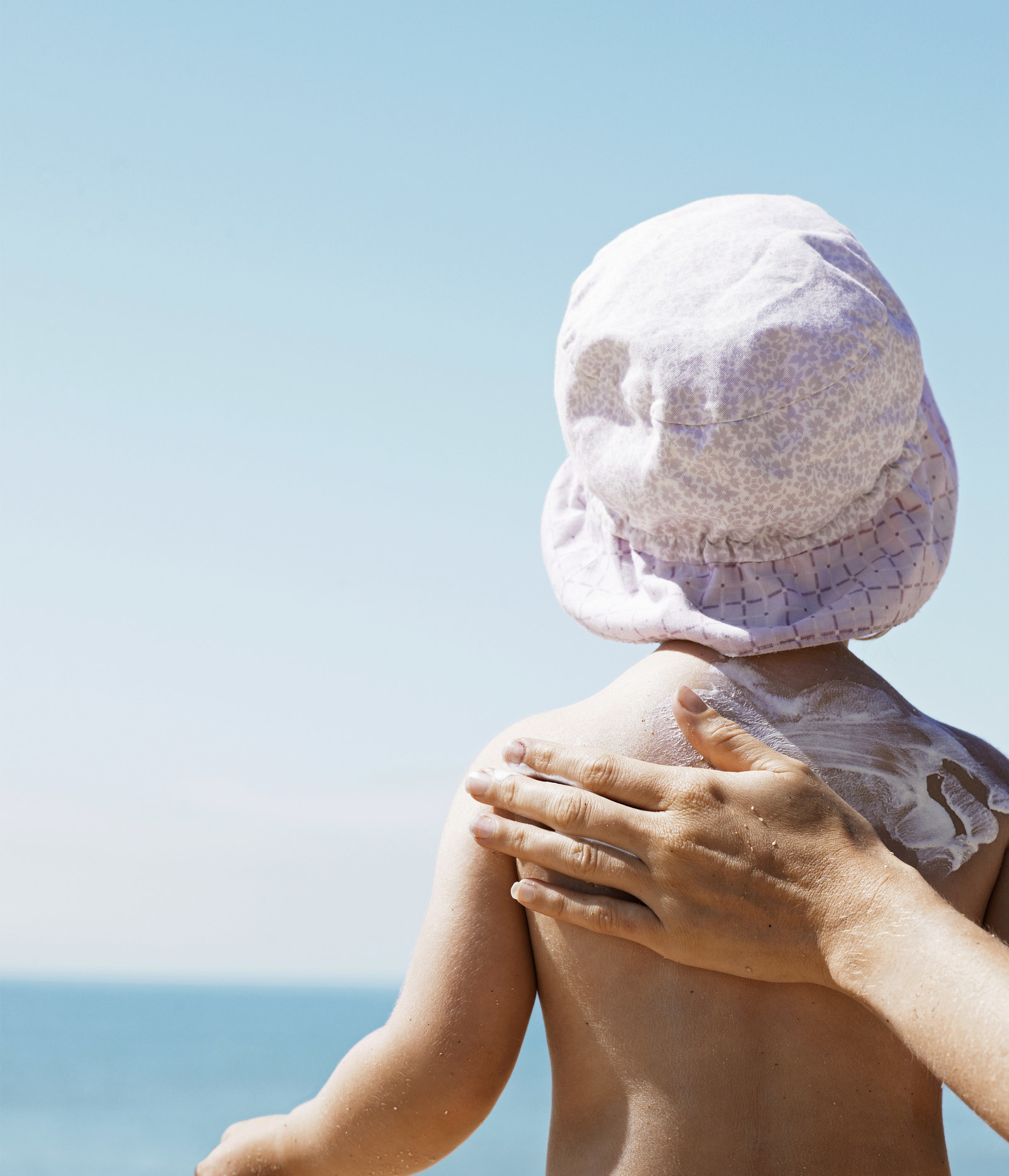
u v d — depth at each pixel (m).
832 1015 1.13
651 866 1.10
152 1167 34.12
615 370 1.27
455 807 1.31
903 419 1.24
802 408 1.18
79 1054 67.12
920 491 1.31
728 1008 1.12
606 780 1.13
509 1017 1.21
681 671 1.23
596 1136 1.15
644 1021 1.14
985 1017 0.92
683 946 1.10
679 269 1.25
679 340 1.19
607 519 1.34
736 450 1.18
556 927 1.19
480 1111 1.22
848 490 1.22
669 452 1.20
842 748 1.20
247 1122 1.45
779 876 1.06
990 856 1.22
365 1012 121.88
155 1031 88.88
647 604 1.28
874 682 1.26
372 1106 1.24
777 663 1.23
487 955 1.21
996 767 1.27
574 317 1.33
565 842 1.14
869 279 1.27
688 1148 1.10
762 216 1.30
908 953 0.99
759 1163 1.09
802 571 1.26
